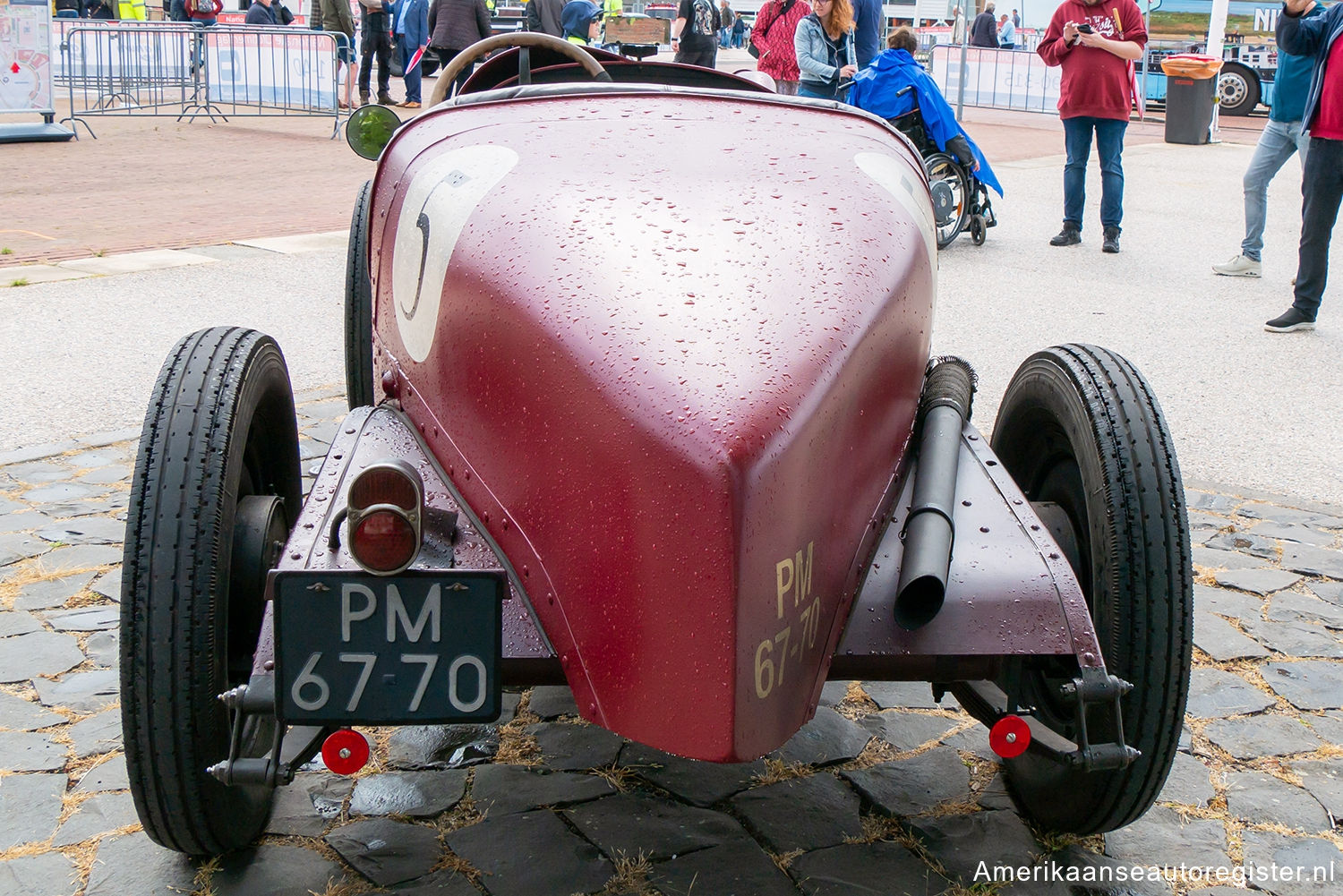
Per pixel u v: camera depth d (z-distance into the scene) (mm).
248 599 2281
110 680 2980
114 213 9242
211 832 2160
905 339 2174
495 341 1996
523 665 1962
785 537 1737
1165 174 13695
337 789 2576
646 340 1816
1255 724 2934
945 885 2299
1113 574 2186
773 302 1911
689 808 2533
